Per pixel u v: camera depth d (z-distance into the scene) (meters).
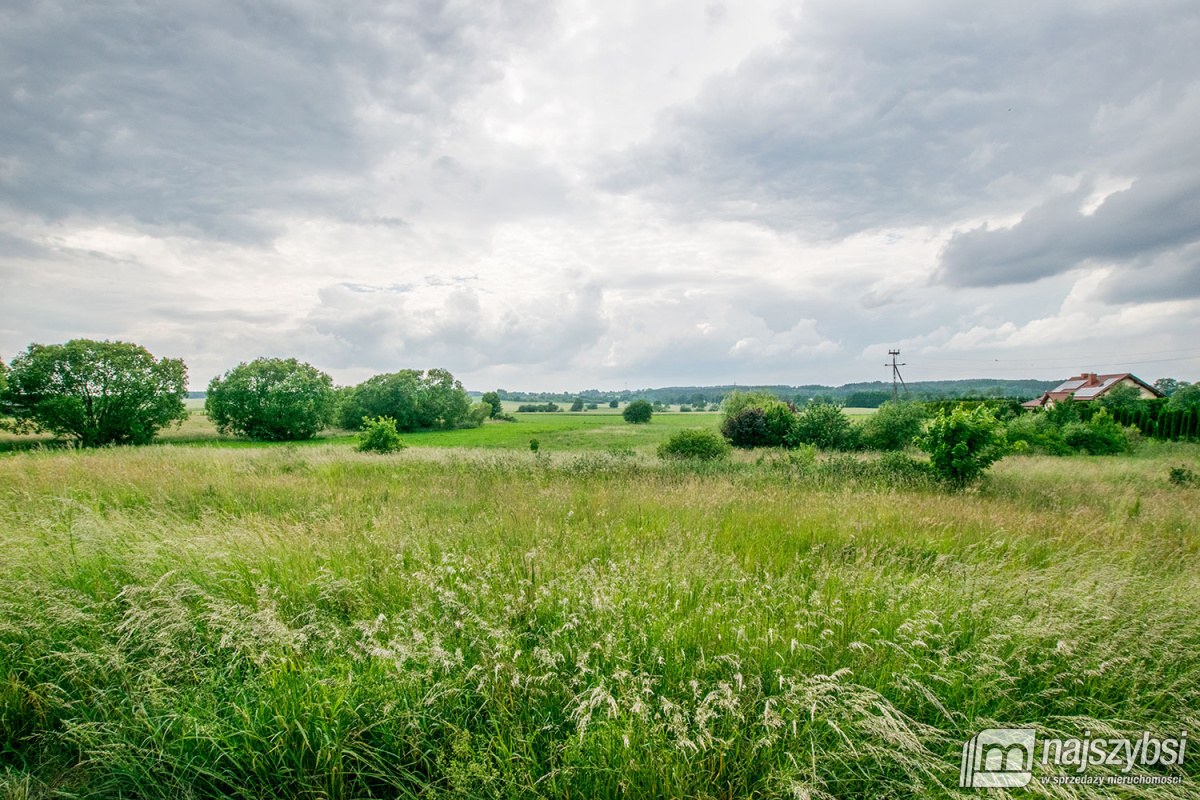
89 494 8.59
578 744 2.38
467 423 72.00
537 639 3.46
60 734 2.60
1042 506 9.66
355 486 10.79
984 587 4.32
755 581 4.50
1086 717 2.61
